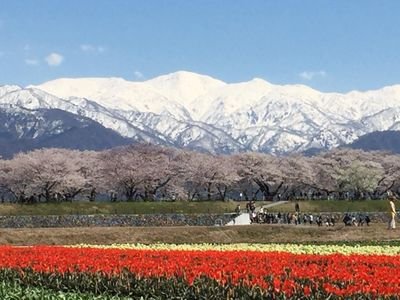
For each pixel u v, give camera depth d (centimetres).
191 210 11619
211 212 11462
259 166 15050
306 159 16088
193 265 2738
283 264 2919
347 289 2102
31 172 12988
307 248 4584
